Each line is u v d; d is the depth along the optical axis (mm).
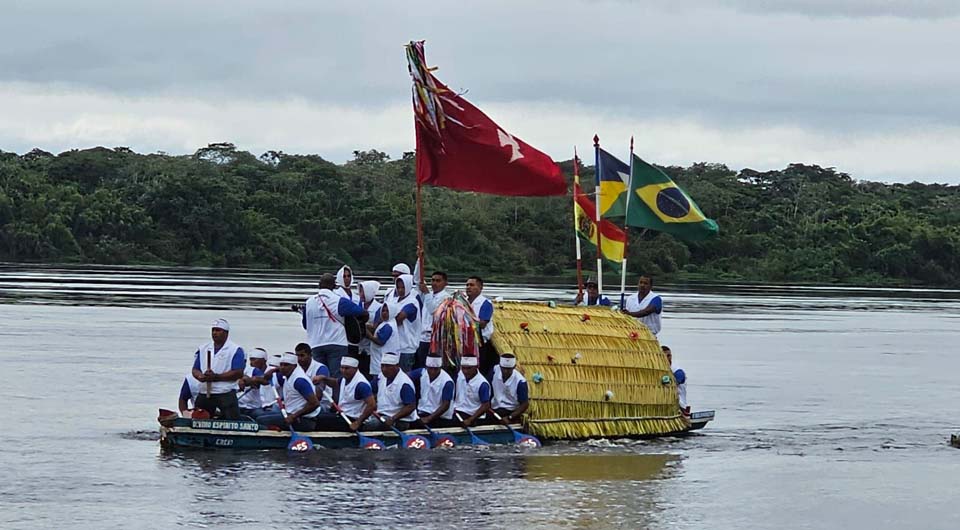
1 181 171000
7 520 25203
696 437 37375
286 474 29453
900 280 185625
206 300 92750
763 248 184875
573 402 35375
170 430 31500
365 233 171250
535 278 161375
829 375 56781
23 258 164375
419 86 35906
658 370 37281
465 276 164625
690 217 38656
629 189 38875
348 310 34125
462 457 32062
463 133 36094
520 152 36250
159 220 171625
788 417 42406
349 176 194125
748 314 100312
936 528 26797
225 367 32031
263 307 86875
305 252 171000
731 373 56281
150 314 78500
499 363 34531
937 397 49281
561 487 29219
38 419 37125
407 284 34562
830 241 187625
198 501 26859
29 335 62812
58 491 27641
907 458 34719
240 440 31922
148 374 48469
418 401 34219
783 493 29688
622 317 37625
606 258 40969
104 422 36781
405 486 28609
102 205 170875
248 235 169875
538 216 180750
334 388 33812
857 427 40375
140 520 25312
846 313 107688
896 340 79000
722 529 26156
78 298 91062
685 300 119250
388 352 33812
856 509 28281
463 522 25688
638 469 31797
